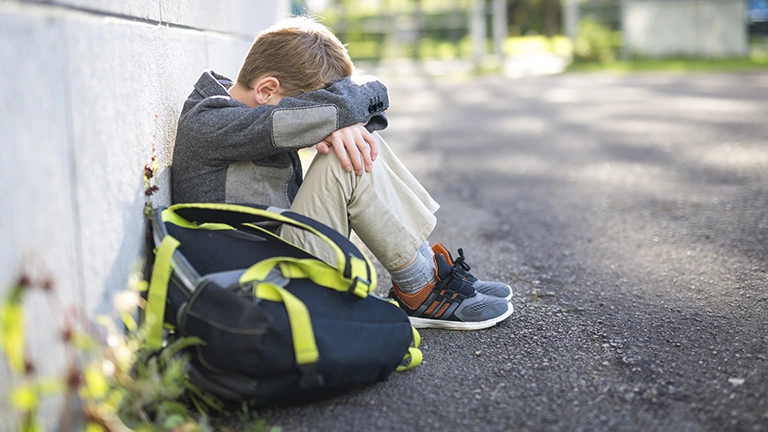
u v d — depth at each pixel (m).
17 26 1.05
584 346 1.81
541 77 12.63
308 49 1.85
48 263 1.12
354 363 1.43
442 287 1.92
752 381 1.58
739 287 2.23
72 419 1.17
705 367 1.67
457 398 1.54
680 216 3.18
